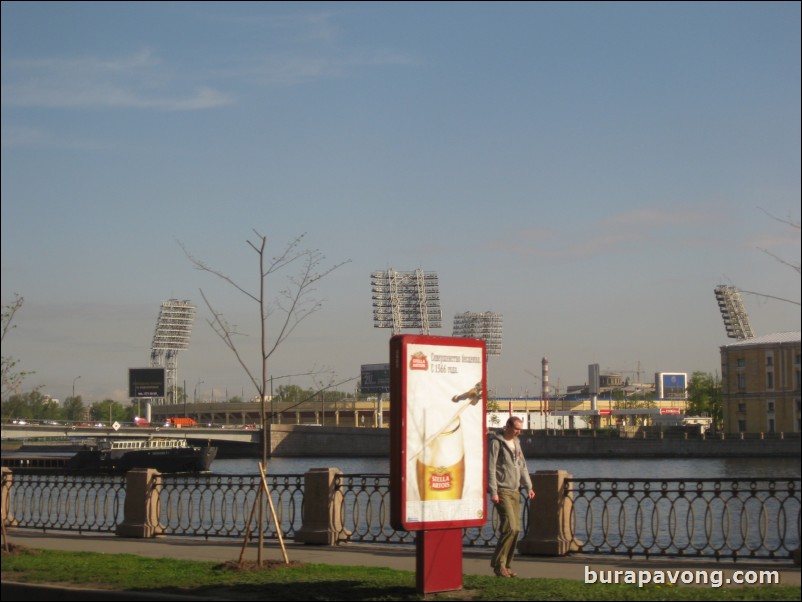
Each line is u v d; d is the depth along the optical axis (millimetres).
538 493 17781
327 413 192000
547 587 13461
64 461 107500
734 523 36625
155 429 121188
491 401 175500
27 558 17172
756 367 124250
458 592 13328
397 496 13125
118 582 14508
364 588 13797
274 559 17047
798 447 111188
